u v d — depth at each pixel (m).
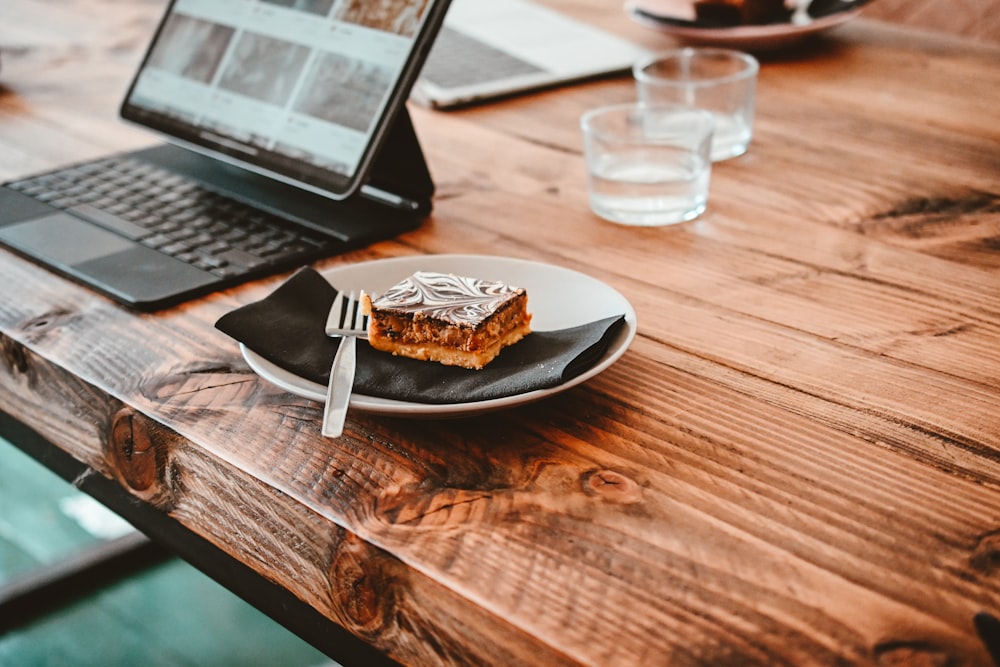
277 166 0.93
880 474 0.65
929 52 1.17
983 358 0.73
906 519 0.63
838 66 1.15
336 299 0.77
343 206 0.94
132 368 0.77
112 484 0.78
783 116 1.05
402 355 0.73
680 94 1.00
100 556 1.35
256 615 1.42
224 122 0.98
